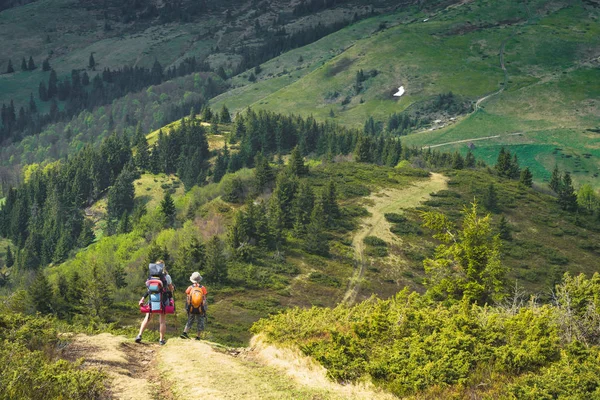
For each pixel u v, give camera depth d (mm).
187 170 196875
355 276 94062
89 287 65062
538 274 98750
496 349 13562
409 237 111500
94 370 10961
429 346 14195
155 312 17281
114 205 186875
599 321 15867
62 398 9969
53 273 116250
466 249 33562
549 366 13078
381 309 18484
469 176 150750
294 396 12250
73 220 185500
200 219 113812
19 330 13312
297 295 83812
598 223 130500
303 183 119125
